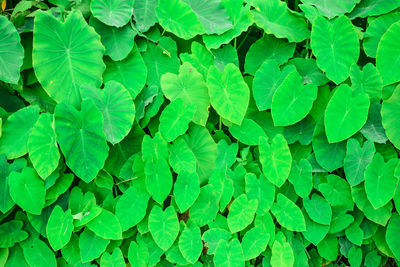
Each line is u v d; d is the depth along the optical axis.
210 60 2.49
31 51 2.34
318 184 2.55
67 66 2.33
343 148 2.50
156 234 2.42
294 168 2.51
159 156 2.40
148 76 2.45
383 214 2.53
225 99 2.43
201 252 2.55
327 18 2.46
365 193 2.52
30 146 2.27
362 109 2.41
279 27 2.48
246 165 2.52
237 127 2.49
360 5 2.52
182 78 2.42
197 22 2.44
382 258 2.66
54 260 2.40
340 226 2.55
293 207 2.50
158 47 2.45
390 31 2.41
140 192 2.42
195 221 2.49
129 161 2.43
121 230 2.40
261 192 2.49
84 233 2.41
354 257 2.59
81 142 2.32
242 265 2.46
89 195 2.41
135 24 2.44
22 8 2.33
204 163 2.49
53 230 2.34
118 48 2.39
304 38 2.49
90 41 2.34
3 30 2.25
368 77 2.45
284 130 2.53
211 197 2.47
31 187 2.30
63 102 2.28
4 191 2.31
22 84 2.33
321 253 2.58
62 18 2.36
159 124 2.44
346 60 2.45
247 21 2.45
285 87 2.42
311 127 2.53
